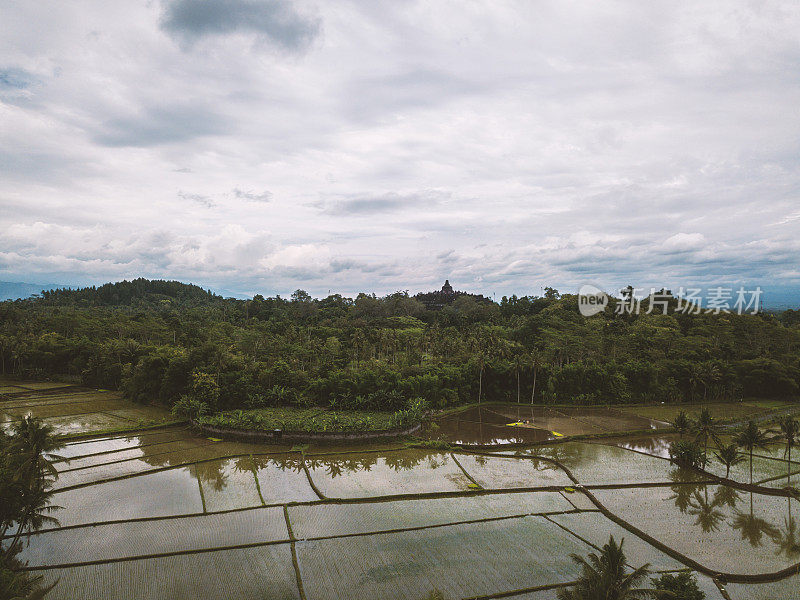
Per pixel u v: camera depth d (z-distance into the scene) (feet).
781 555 120.88
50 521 133.90
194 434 228.63
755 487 165.27
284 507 145.69
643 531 132.77
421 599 100.63
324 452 202.80
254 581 106.93
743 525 137.39
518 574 110.63
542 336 440.04
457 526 134.51
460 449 210.38
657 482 169.89
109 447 206.18
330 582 106.93
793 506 151.02
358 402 271.90
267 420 233.76
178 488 160.25
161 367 289.94
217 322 522.47
